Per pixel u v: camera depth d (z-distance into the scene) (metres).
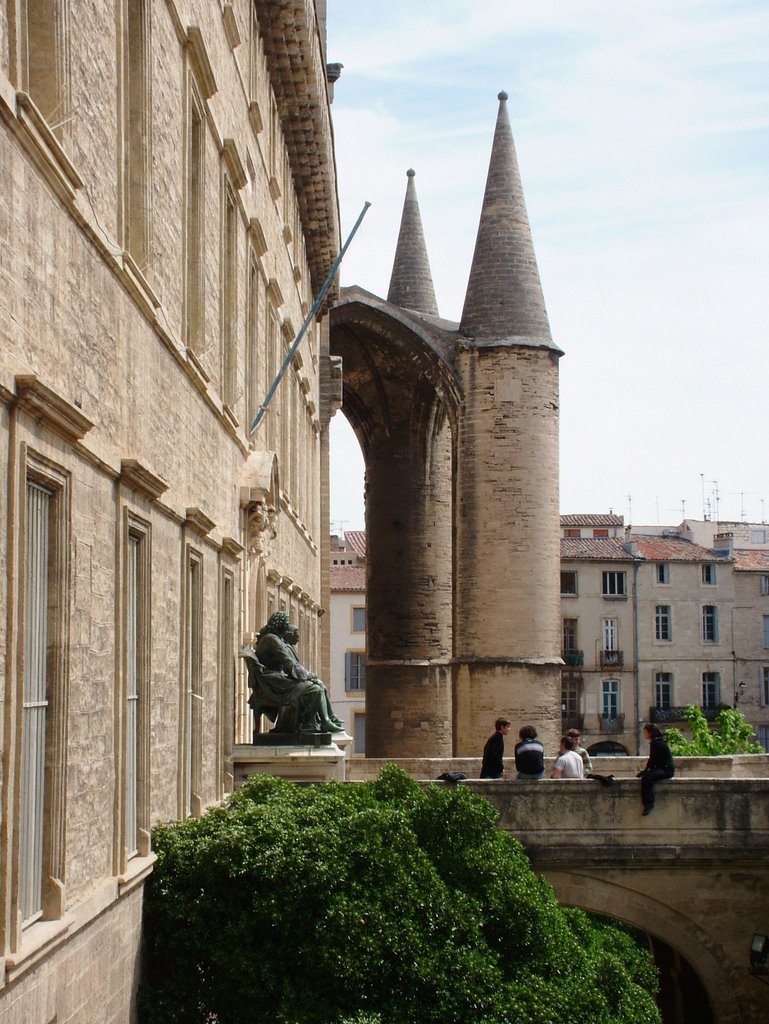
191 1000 13.72
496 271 55.69
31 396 9.12
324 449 51.34
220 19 20.12
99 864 11.70
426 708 66.25
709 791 25.42
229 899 14.05
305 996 13.62
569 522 95.19
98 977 11.57
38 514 10.07
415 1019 13.89
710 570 89.62
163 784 14.94
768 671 90.00
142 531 13.66
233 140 20.50
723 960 25.27
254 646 23.88
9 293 8.84
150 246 14.13
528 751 26.78
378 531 67.38
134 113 14.00
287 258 33.72
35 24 10.29
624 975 17.25
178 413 16.05
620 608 88.12
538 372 55.19
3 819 8.93
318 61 32.94
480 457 54.97
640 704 87.94
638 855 25.20
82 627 10.98
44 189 9.73
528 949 15.72
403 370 64.25
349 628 93.31
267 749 21.42
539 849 25.11
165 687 15.03
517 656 53.72
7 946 8.99
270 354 29.11
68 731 10.47
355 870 14.59
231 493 21.58
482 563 54.50
